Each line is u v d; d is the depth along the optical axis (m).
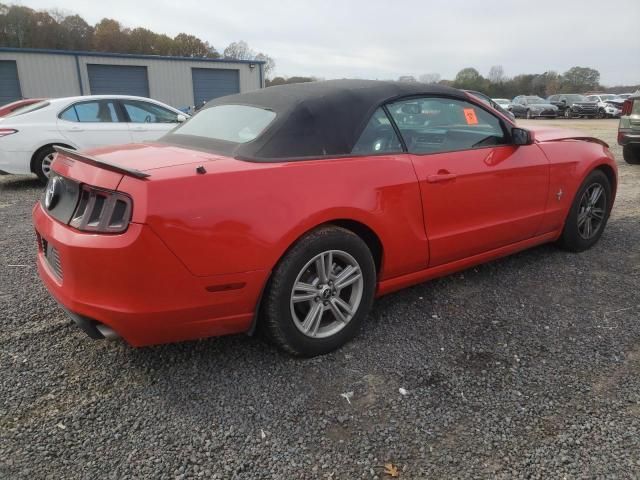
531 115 31.06
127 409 2.26
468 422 2.18
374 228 2.74
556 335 2.93
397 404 2.30
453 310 3.26
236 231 2.26
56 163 2.64
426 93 3.19
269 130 2.60
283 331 2.51
